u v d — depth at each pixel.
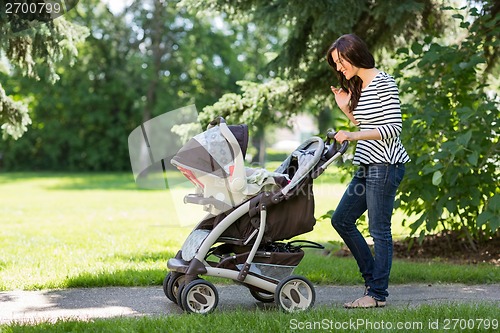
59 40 8.22
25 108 9.23
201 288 5.25
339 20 8.41
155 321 4.70
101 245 9.47
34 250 8.92
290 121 10.10
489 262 7.96
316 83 9.82
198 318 4.78
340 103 5.67
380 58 9.97
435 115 7.78
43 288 6.34
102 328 4.54
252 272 5.36
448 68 8.29
